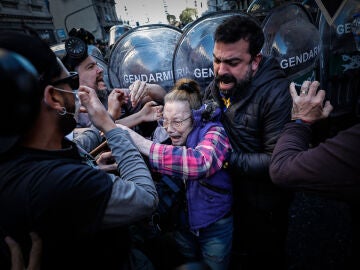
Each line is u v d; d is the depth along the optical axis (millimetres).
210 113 1196
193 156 1051
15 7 14133
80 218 617
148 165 1392
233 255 1633
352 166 596
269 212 1354
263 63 1238
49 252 624
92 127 1281
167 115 1206
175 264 1272
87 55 1560
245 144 1265
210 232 1284
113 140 855
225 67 1179
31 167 602
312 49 1994
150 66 1993
